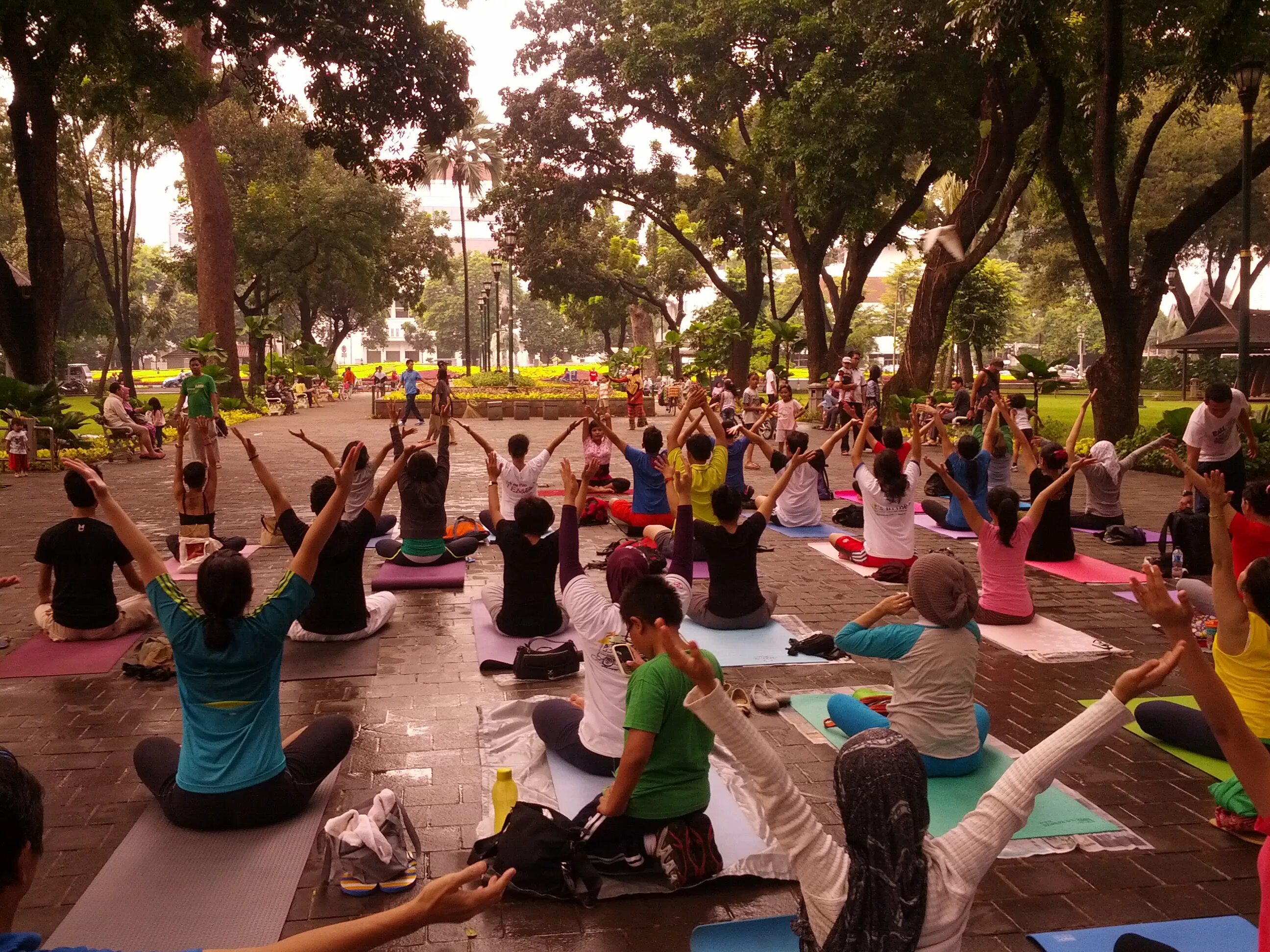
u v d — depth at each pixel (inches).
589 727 182.4
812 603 314.5
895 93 789.9
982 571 289.7
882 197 1151.0
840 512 451.5
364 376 3002.0
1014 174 1072.2
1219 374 1606.8
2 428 783.7
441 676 240.1
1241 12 557.3
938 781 180.1
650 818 146.3
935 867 84.7
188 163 1137.4
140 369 3595.0
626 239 1787.6
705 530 276.4
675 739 145.2
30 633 273.3
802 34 882.8
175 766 167.5
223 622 153.9
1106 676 245.3
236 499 506.9
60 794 176.9
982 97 830.5
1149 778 188.1
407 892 145.3
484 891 70.5
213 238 1151.6
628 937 135.7
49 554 257.9
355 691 229.3
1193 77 588.4
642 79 1070.4
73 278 1857.8
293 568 160.4
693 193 1312.7
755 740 91.0
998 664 254.1
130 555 268.2
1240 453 365.7
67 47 669.9
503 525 263.6
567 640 261.1
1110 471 422.3
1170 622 90.1
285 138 1508.4
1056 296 1825.8
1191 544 344.5
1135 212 1550.2
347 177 1492.4
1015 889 149.0
